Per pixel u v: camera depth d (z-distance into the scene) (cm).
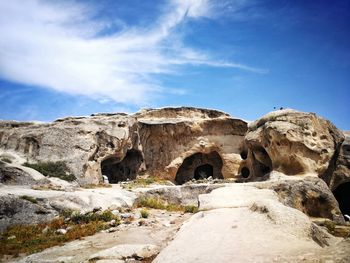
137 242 1075
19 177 1856
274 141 2394
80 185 2423
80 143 2661
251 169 3023
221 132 3459
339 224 1656
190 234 905
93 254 918
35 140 2641
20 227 1332
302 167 2255
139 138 3300
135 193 1953
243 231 859
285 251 663
